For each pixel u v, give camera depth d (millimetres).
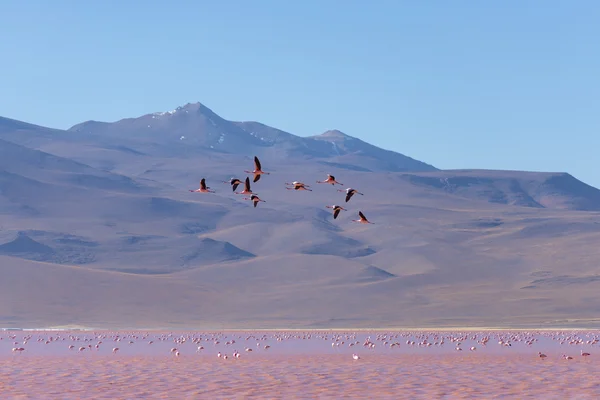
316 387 73625
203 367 92000
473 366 92562
